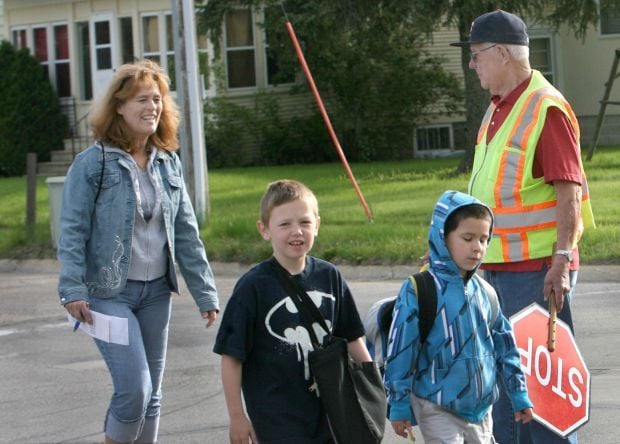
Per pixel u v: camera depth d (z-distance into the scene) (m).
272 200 7.40
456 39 49.56
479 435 7.82
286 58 42.22
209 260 23.12
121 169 8.92
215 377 13.47
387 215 26.12
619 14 38.91
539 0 36.16
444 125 49.66
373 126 47.38
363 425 7.20
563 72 49.88
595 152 40.25
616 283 18.95
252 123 47.81
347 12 36.16
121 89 8.89
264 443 7.35
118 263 8.84
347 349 7.33
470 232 7.61
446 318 7.63
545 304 8.79
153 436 9.24
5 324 17.80
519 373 7.96
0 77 46.03
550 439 8.59
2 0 49.38
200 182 26.08
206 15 39.53
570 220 8.52
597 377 12.58
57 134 46.94
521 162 8.70
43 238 25.45
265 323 7.35
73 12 48.09
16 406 12.51
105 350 8.77
